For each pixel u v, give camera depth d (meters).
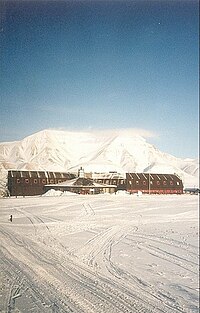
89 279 7.02
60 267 7.45
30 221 12.50
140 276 8.02
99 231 14.11
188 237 13.57
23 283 5.52
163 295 6.80
